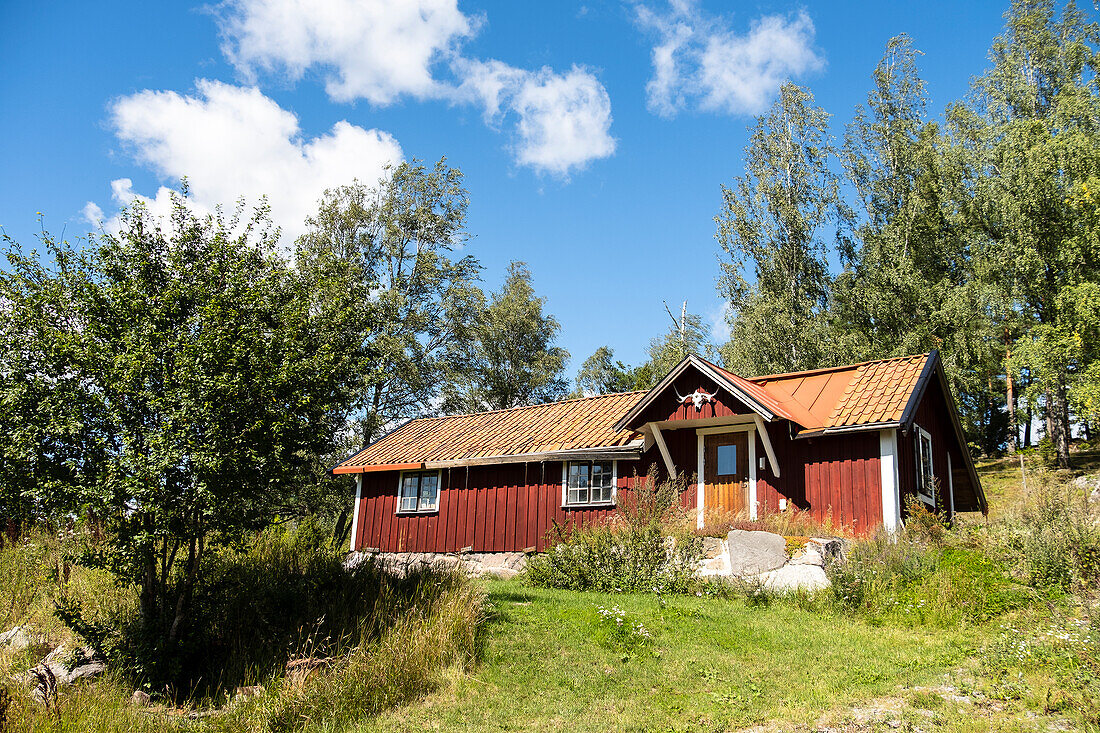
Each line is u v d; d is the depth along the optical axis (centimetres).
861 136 3850
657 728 786
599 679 922
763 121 3722
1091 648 857
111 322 1074
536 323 3997
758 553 1399
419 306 3338
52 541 1377
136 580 1034
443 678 917
